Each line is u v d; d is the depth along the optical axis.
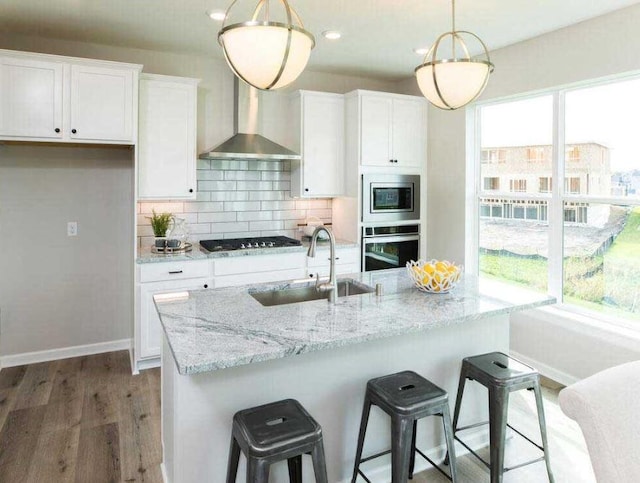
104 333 3.97
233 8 2.95
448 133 4.39
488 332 2.58
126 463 2.41
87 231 3.84
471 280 2.82
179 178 3.79
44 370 3.58
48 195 3.69
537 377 2.15
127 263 3.98
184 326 1.92
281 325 1.95
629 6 2.89
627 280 3.12
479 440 2.60
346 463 2.20
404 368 2.32
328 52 3.90
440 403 1.93
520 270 3.87
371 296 2.44
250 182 4.41
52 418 2.85
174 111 3.73
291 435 1.62
